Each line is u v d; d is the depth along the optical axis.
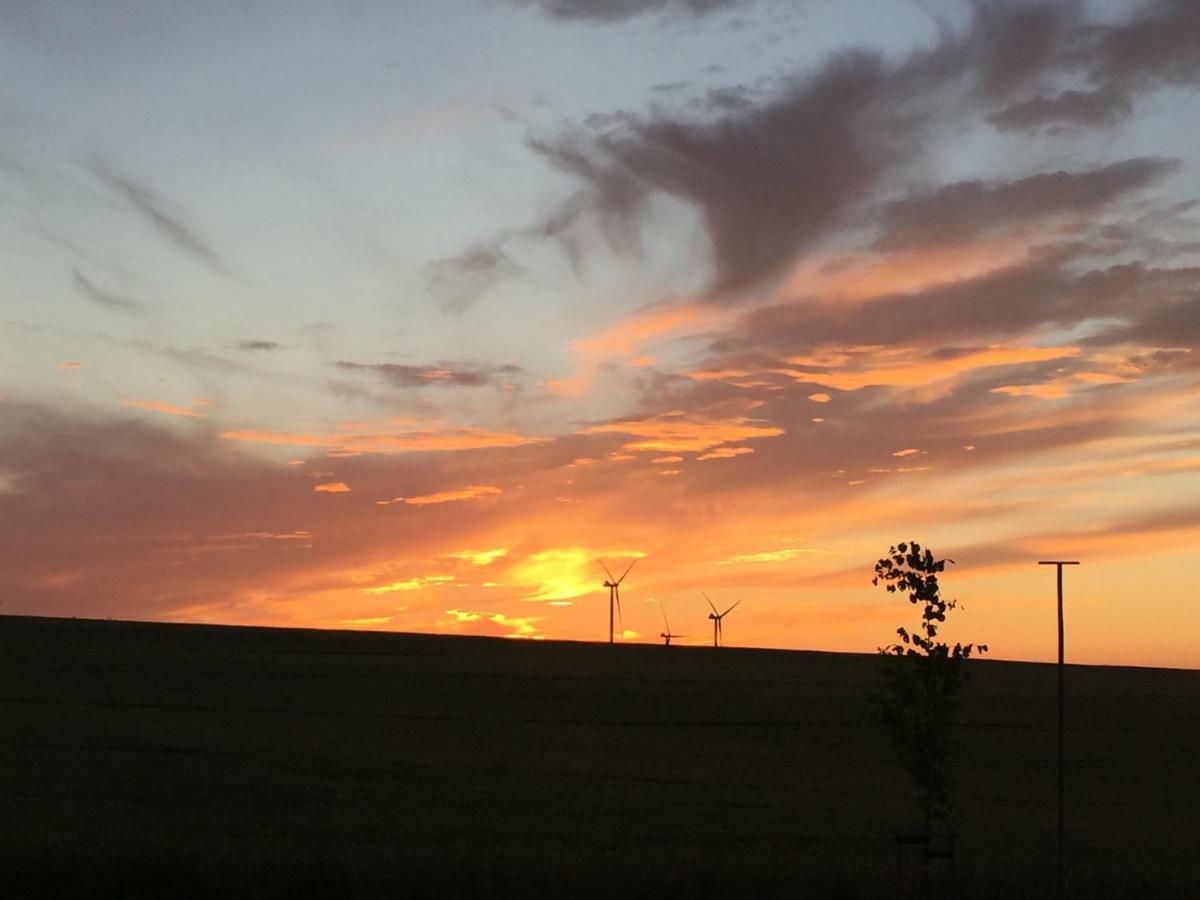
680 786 45.97
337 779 42.91
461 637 106.25
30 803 34.66
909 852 31.05
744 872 21.56
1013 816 43.12
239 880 19.94
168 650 85.06
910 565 21.66
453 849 24.62
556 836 32.84
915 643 21.67
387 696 70.69
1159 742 64.88
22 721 52.94
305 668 80.38
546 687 77.25
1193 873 26.19
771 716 68.88
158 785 39.38
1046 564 23.00
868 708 72.31
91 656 79.50
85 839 22.61
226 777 41.81
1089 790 51.53
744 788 46.50
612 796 42.28
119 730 52.09
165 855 20.73
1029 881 21.61
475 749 54.09
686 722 66.25
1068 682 89.00
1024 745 62.25
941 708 21.38
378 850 23.55
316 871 20.34
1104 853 33.97
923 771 21.28
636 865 21.83
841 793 46.81
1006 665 102.69
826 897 20.69
